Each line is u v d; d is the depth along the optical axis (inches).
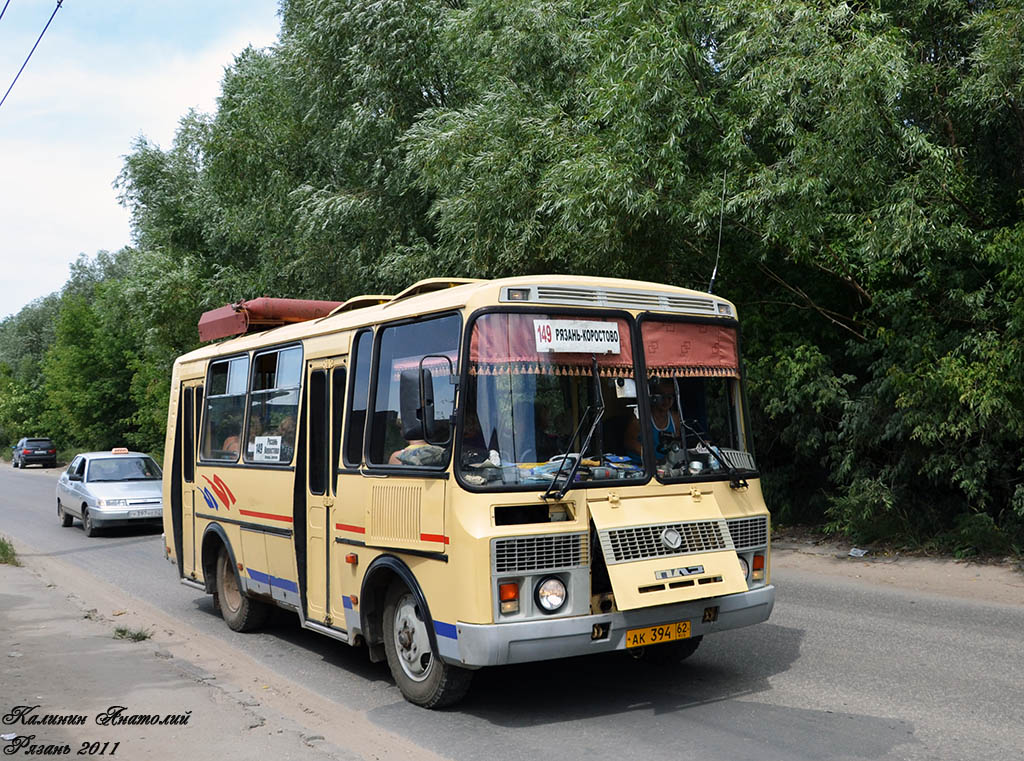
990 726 239.9
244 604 386.6
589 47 596.7
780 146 562.6
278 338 359.3
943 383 472.4
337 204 823.7
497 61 676.7
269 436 357.7
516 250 615.8
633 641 246.1
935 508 564.1
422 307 268.5
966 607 395.5
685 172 546.9
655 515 255.6
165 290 1139.9
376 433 285.4
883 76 471.8
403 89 832.9
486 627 231.1
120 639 361.7
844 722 244.8
